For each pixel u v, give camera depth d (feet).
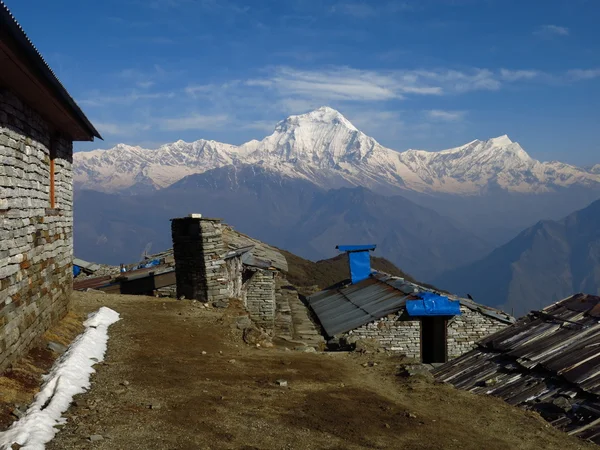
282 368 41.73
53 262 41.78
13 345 30.30
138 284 75.97
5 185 29.53
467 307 76.95
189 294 67.87
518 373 36.58
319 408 31.78
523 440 28.09
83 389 30.12
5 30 22.15
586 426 28.50
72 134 48.06
